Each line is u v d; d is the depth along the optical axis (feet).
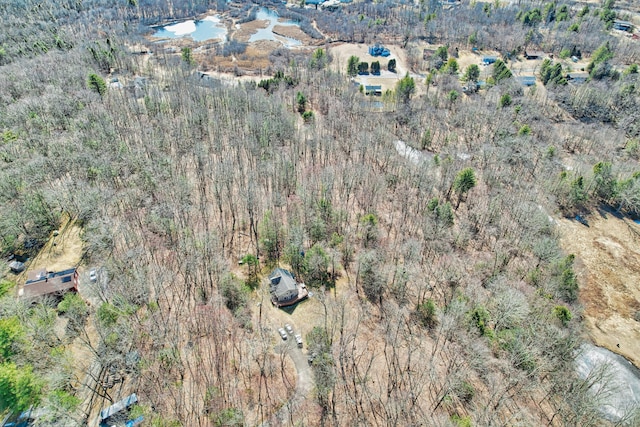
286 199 332.19
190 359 214.90
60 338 216.54
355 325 241.35
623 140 466.70
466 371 212.64
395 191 361.71
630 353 249.75
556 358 217.77
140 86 530.68
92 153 348.38
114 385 200.23
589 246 335.88
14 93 446.19
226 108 467.93
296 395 201.98
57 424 175.01
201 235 285.23
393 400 201.57
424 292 258.98
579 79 611.06
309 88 567.59
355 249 296.51
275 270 265.13
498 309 236.84
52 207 304.30
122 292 237.04
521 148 417.28
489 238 317.01
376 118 472.44
